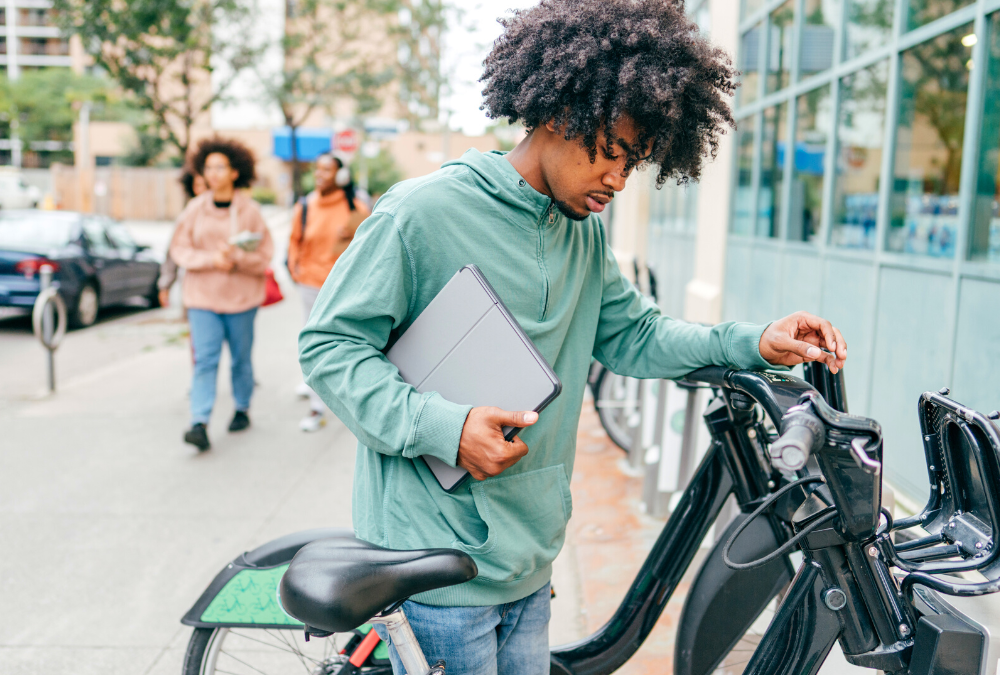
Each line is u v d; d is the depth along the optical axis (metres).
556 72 1.27
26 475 4.45
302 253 5.47
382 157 37.78
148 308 11.91
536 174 1.39
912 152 3.12
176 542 3.58
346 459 4.79
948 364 2.74
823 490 1.39
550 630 2.87
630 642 1.78
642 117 1.31
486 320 1.32
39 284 9.03
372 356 1.31
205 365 4.81
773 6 5.04
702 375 1.54
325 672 1.87
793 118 4.61
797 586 1.36
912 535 1.88
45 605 3.01
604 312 1.66
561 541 1.52
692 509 1.74
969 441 1.26
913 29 3.15
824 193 4.05
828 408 1.23
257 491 4.24
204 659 1.84
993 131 2.60
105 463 4.67
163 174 37.12
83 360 7.94
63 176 36.84
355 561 1.26
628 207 9.78
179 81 11.54
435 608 1.39
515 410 1.30
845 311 3.70
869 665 1.33
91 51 10.53
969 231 2.68
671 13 1.32
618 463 4.69
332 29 14.38
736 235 5.80
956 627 1.28
